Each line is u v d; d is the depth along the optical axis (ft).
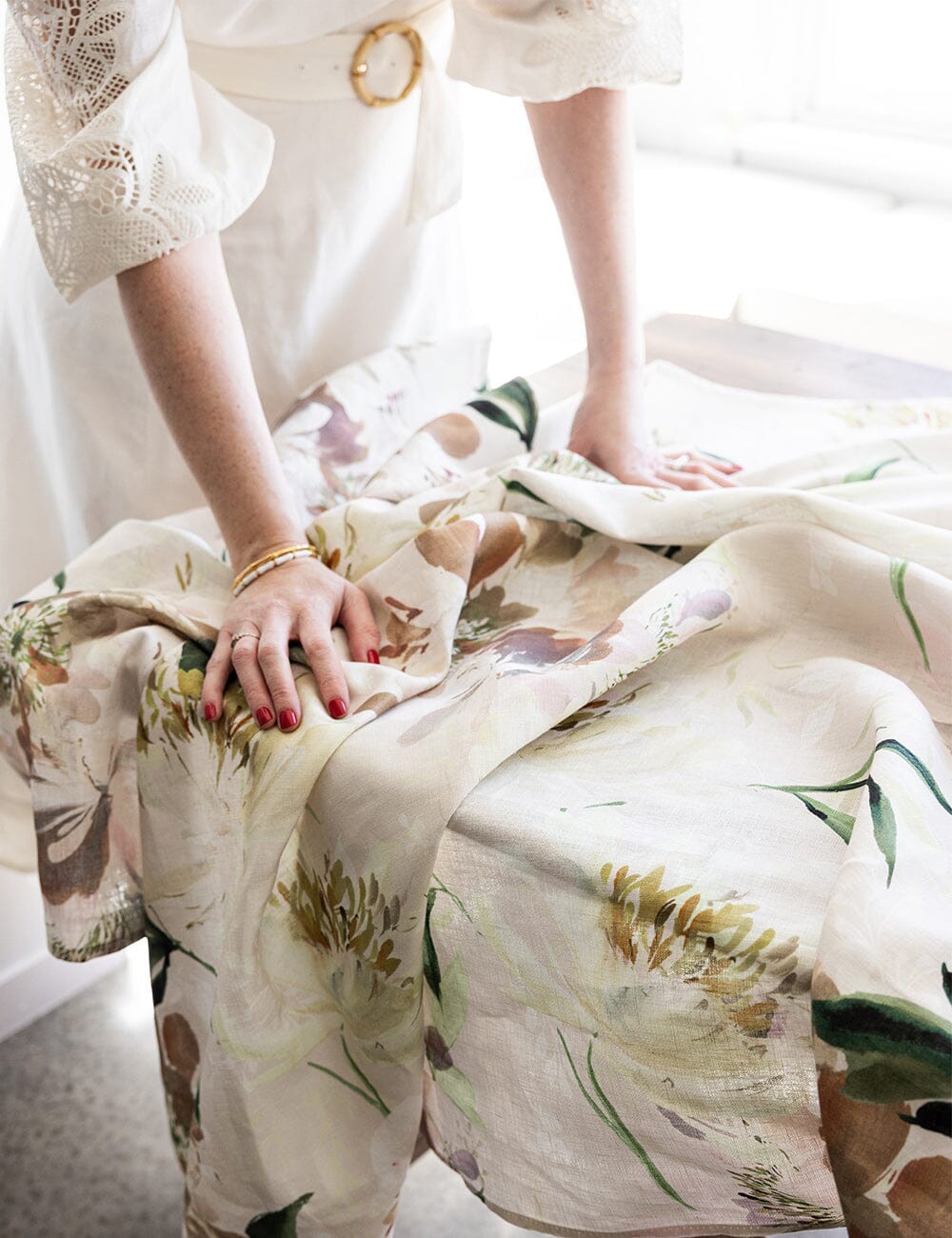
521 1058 2.44
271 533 3.05
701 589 2.83
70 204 2.91
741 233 8.46
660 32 3.53
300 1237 2.89
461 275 4.64
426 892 2.42
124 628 3.07
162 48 2.99
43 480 4.05
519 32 3.54
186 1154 3.40
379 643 2.93
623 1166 2.39
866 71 9.37
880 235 8.35
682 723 2.67
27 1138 4.34
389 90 3.86
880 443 3.51
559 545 3.20
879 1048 1.87
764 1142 2.15
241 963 2.61
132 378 3.88
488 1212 4.02
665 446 3.80
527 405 3.80
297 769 2.55
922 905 2.00
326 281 4.12
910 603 2.76
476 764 2.44
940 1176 1.86
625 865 2.24
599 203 3.68
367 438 3.81
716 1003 2.11
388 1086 2.74
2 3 4.05
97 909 3.22
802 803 2.38
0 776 3.49
